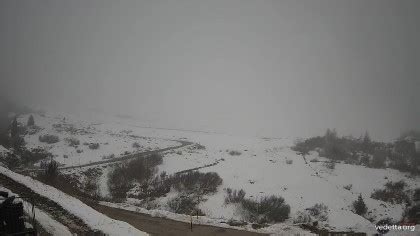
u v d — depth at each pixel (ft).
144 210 82.74
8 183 71.41
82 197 93.25
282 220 97.04
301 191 127.34
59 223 56.59
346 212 108.68
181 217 79.15
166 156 161.17
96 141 183.21
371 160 180.14
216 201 109.40
